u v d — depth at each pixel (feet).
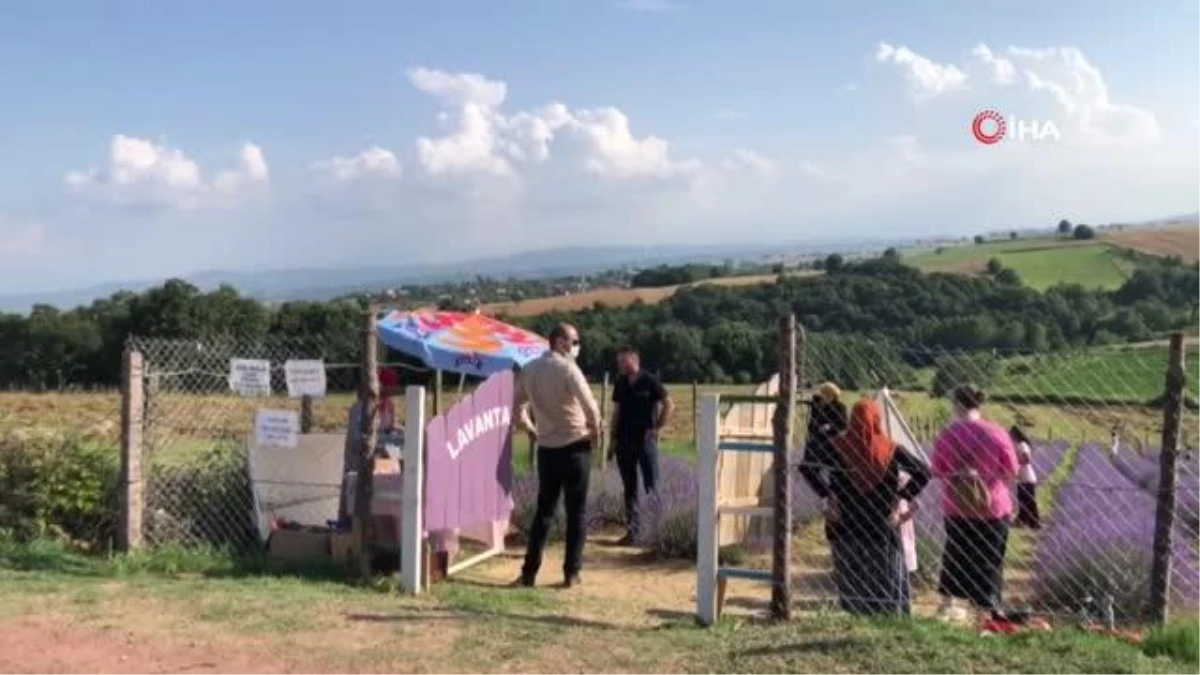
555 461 29.12
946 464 25.29
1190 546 28.60
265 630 22.40
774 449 23.99
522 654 20.83
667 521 34.17
